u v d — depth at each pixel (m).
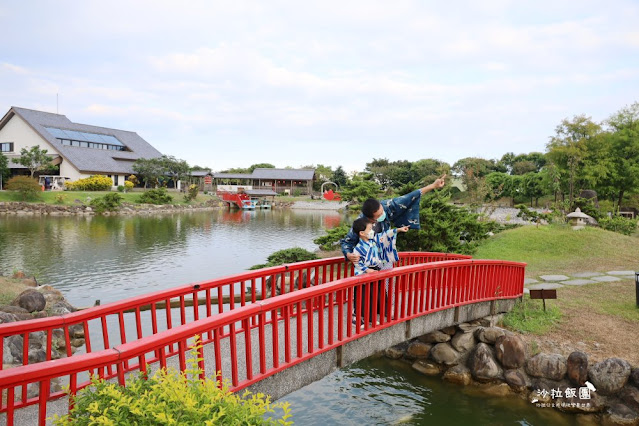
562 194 40.50
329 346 4.86
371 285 5.72
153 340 2.94
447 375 7.70
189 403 2.18
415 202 5.49
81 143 60.97
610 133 36.47
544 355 7.30
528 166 70.25
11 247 22.48
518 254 16.39
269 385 4.23
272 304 4.02
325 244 14.62
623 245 16.55
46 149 51.84
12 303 9.66
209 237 29.52
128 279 15.95
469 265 7.69
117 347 2.78
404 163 79.81
